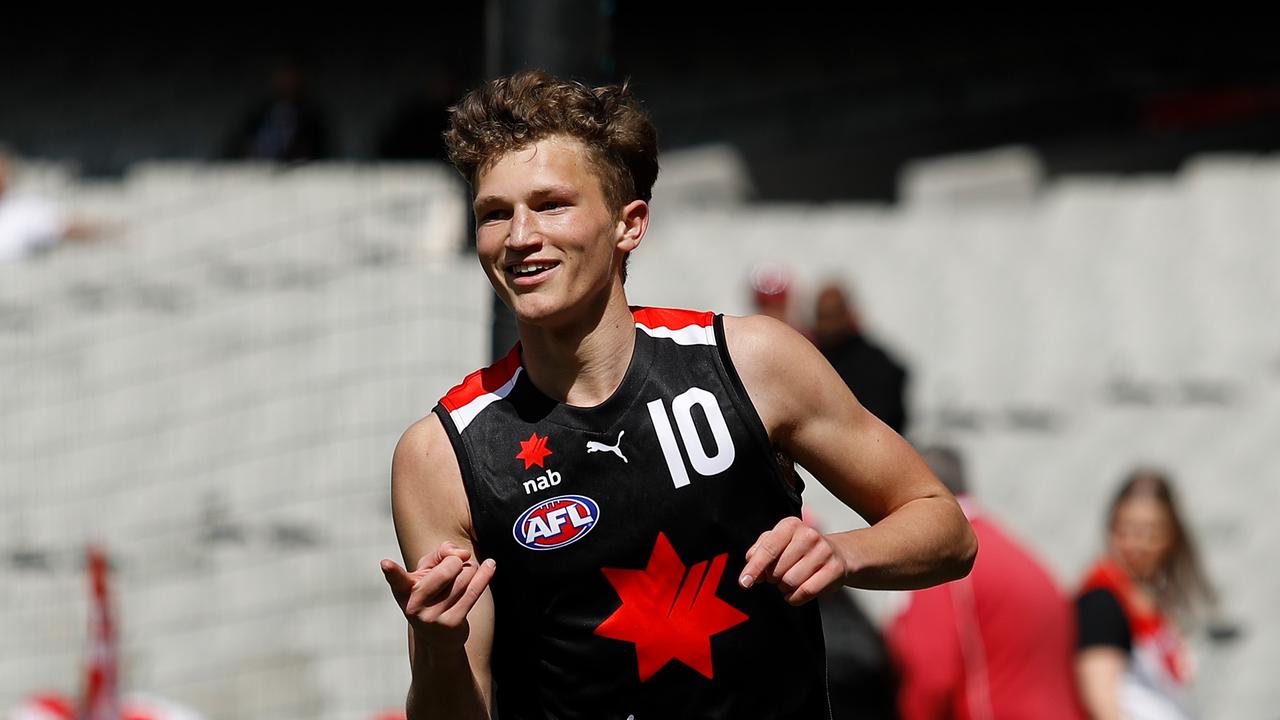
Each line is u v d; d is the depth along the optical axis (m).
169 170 51.91
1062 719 16.77
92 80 66.00
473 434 8.33
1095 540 29.03
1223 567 27.88
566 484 8.17
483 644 8.35
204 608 27.05
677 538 8.12
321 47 63.91
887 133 55.09
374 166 41.62
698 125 57.84
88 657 19.31
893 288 36.62
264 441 29.61
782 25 61.66
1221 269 36.03
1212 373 32.97
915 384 33.78
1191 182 39.00
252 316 32.81
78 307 36.56
